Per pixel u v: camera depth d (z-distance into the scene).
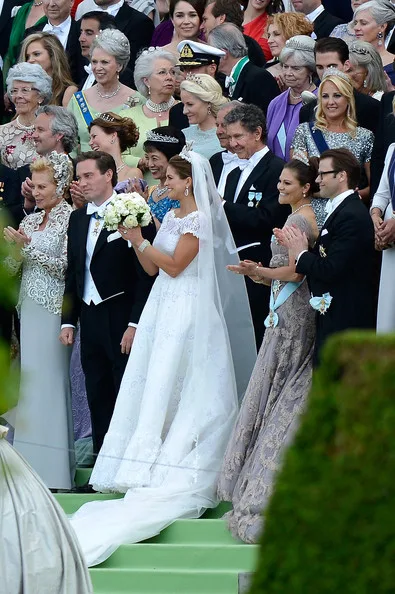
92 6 53.19
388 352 14.20
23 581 23.36
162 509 32.69
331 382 14.27
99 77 44.34
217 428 34.00
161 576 30.91
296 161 34.16
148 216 34.59
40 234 37.03
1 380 16.66
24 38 52.00
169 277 35.06
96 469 34.47
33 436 35.78
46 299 36.69
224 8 46.81
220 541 32.12
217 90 39.94
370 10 43.28
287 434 32.25
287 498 13.85
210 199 35.22
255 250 36.28
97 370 36.91
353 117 37.91
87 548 31.44
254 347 35.28
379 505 13.52
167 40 51.16
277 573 13.79
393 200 35.09
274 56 46.44
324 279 32.38
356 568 13.49
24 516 23.69
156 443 33.91
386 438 13.64
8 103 51.19
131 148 42.62
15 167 42.81
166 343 34.50
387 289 33.97
